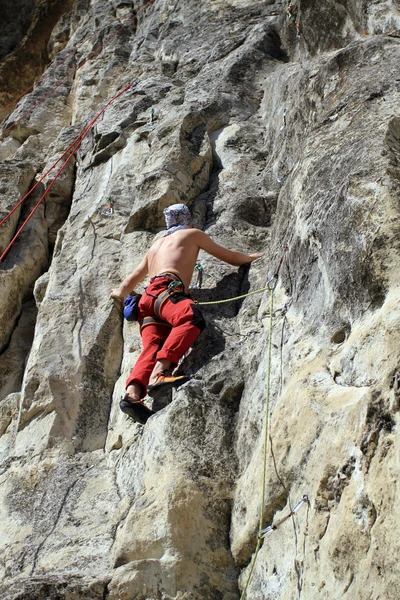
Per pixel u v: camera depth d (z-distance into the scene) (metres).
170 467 3.98
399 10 6.23
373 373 3.21
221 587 3.63
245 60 7.77
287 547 3.35
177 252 5.04
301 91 5.98
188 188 6.23
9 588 3.63
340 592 2.88
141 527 3.79
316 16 7.16
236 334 4.67
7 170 7.07
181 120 6.73
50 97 10.01
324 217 3.99
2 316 6.07
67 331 5.36
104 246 6.00
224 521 3.83
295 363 3.82
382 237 3.50
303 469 3.40
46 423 4.88
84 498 4.32
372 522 2.84
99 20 11.59
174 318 4.59
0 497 4.53
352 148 4.21
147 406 4.54
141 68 9.19
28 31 14.11
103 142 7.10
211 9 9.62
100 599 3.60
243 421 4.09
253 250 5.60
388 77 4.91
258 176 6.33
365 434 3.02
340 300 3.72
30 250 6.52
